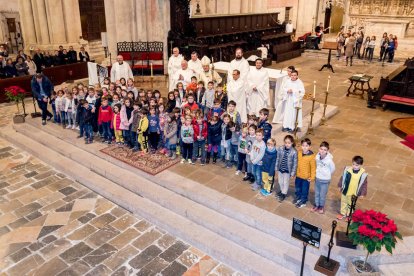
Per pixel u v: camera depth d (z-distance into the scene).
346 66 20.94
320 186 6.54
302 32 28.48
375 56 23.41
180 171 8.37
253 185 7.53
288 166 6.76
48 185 8.86
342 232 6.07
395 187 7.80
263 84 10.21
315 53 24.53
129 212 7.80
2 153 10.63
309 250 6.01
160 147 9.54
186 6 18.11
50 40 20.56
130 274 6.04
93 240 6.87
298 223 5.21
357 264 5.69
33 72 16.28
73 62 18.11
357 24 25.98
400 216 6.77
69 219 7.51
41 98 11.27
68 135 10.59
